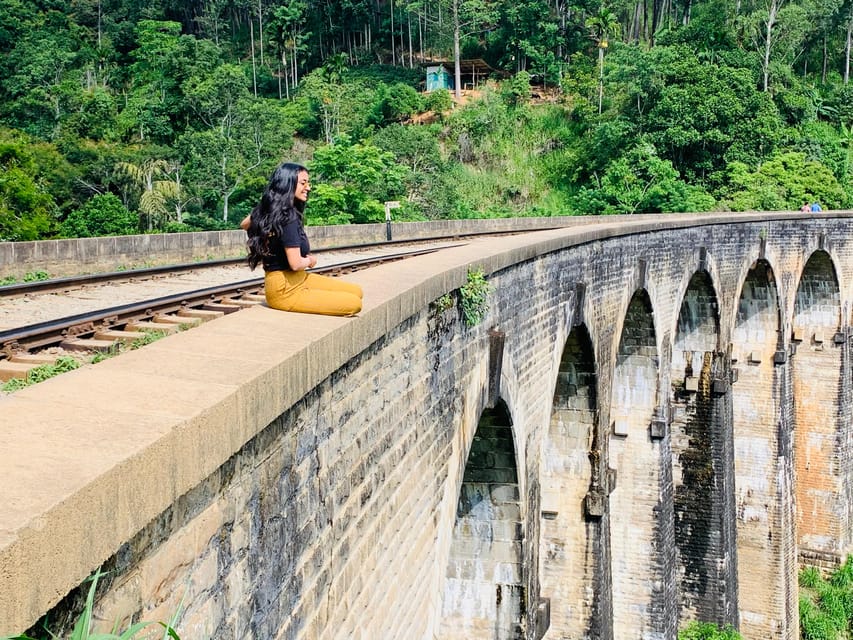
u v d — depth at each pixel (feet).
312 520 18.52
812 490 125.70
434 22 289.74
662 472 72.54
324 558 19.31
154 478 11.22
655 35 268.00
